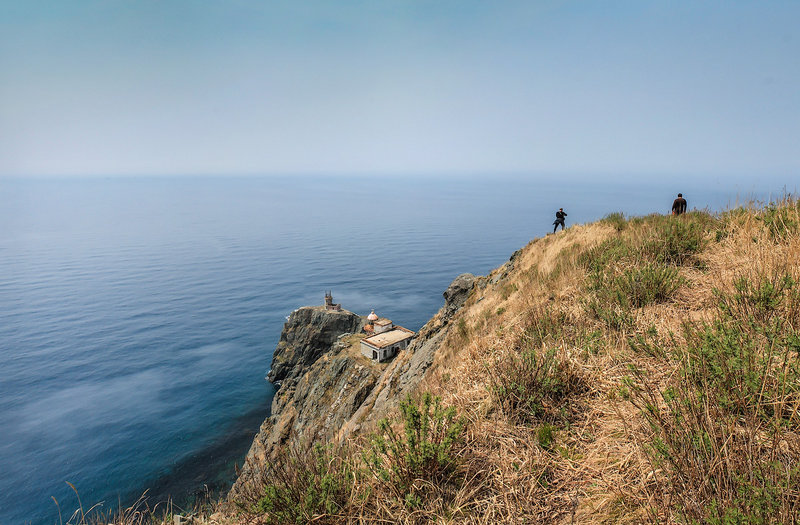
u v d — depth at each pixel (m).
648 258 8.71
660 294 6.81
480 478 4.00
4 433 82.25
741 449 2.91
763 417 3.30
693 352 4.29
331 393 60.72
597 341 5.82
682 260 8.48
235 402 94.75
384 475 3.99
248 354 126.38
